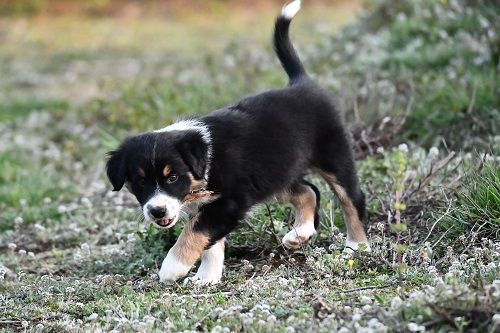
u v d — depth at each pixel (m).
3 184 16.19
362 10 22.17
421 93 14.98
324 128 10.33
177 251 9.41
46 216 13.80
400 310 7.32
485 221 9.75
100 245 12.09
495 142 12.51
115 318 8.15
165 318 8.16
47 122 20.80
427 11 18.91
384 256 9.41
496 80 14.66
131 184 9.41
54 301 9.26
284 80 18.25
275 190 9.96
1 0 37.94
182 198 9.24
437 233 10.07
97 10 38.09
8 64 29.33
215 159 9.42
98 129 18.19
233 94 17.94
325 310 7.70
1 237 13.00
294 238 10.20
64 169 16.88
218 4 38.03
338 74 17.44
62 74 27.25
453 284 7.63
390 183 11.44
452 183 10.95
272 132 9.88
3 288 10.20
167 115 17.27
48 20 36.88
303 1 36.25
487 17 17.73
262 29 31.36
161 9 37.91
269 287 8.70
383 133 13.57
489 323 7.05
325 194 11.24
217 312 7.97
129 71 26.39
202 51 27.72
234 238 10.69
